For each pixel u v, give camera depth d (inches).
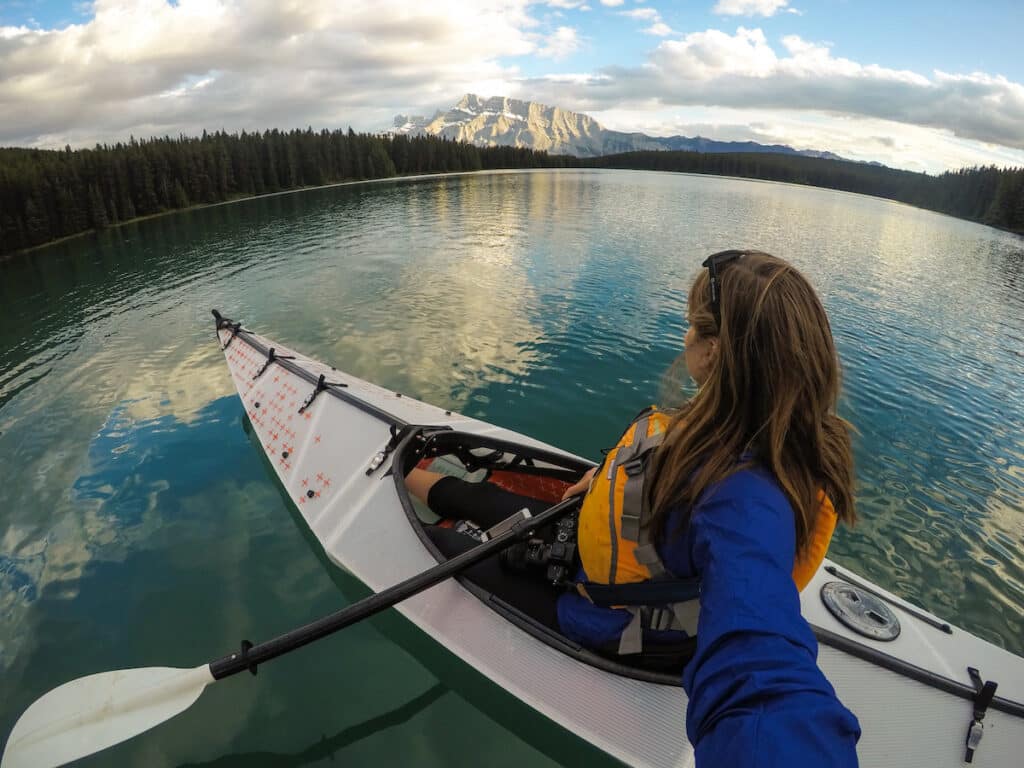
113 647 129.3
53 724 101.2
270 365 242.4
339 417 185.5
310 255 601.3
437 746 104.7
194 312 399.5
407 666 119.0
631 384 272.7
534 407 249.4
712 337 43.2
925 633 101.2
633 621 75.4
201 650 127.6
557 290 440.5
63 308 443.2
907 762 81.0
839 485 40.6
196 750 106.0
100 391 268.8
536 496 159.8
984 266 687.1
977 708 85.8
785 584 32.1
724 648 29.8
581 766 93.5
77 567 154.2
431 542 124.1
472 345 320.2
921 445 234.1
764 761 24.4
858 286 522.0
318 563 150.3
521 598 107.0
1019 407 273.0
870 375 306.3
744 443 38.3
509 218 893.2
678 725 86.7
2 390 281.3
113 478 193.5
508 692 99.6
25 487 192.4
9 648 130.0
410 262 548.7
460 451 163.9
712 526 36.2
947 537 178.2
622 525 55.8
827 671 90.2
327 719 110.6
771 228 868.0
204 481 188.7
